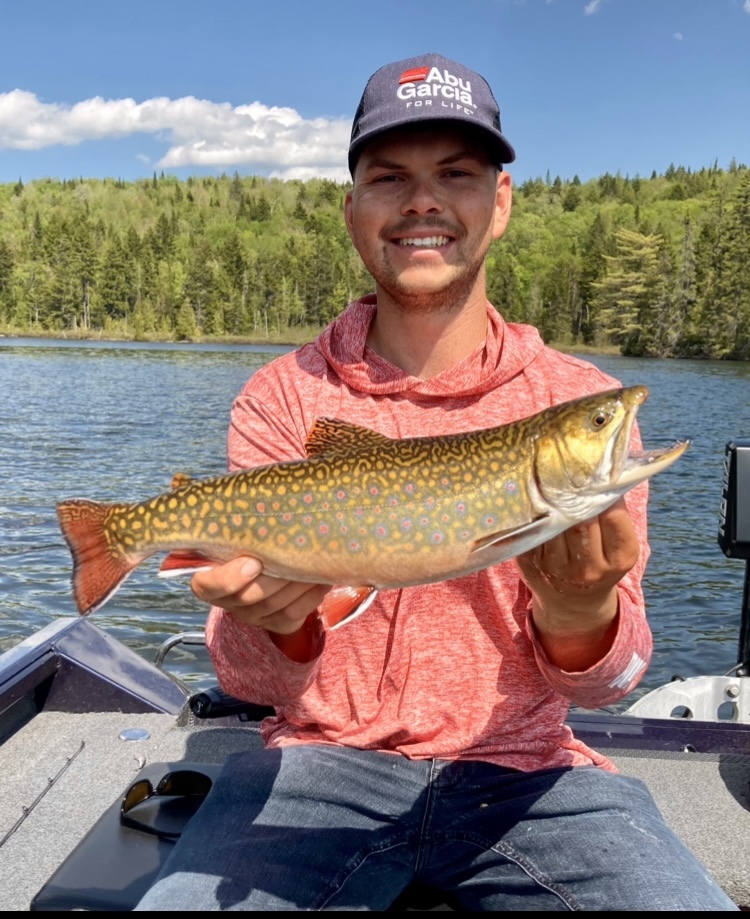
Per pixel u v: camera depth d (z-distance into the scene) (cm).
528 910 69
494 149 84
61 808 97
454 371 83
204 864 69
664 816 97
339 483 68
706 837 93
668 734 112
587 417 63
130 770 105
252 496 69
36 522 366
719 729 112
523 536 63
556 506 63
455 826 73
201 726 116
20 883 84
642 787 76
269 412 85
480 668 76
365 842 72
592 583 63
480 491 66
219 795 75
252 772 76
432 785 74
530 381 83
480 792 73
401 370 84
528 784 74
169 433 692
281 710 82
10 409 865
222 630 73
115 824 85
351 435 72
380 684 77
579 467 63
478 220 82
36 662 117
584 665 70
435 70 82
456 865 73
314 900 67
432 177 81
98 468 511
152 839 83
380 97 83
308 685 74
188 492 70
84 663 122
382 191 82
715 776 106
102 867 79
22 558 308
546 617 68
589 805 72
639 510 79
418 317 83
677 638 246
